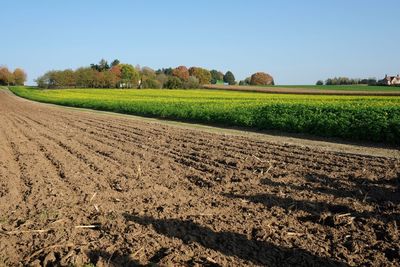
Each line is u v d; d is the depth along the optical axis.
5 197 9.47
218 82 174.50
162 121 33.53
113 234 7.14
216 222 7.69
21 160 14.13
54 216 8.10
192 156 14.75
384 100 43.69
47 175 11.73
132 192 9.85
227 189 10.11
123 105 45.94
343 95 63.38
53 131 24.06
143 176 11.52
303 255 6.33
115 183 10.73
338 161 13.57
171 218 7.91
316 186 10.24
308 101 43.97
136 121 32.53
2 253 6.53
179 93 80.94
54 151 16.06
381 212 8.24
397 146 18.39
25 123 29.84
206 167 12.70
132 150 16.20
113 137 20.89
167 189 10.16
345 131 20.73
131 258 6.23
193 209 8.49
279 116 25.98
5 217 8.16
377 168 12.22
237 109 31.75
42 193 9.76
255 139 20.05
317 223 7.77
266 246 6.65
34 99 80.38
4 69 181.50
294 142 19.75
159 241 6.82
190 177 11.45
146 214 8.16
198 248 6.56
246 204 8.88
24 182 10.95
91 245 6.71
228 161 13.54
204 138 20.36
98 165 13.09
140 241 6.82
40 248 6.63
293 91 83.50
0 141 19.34
